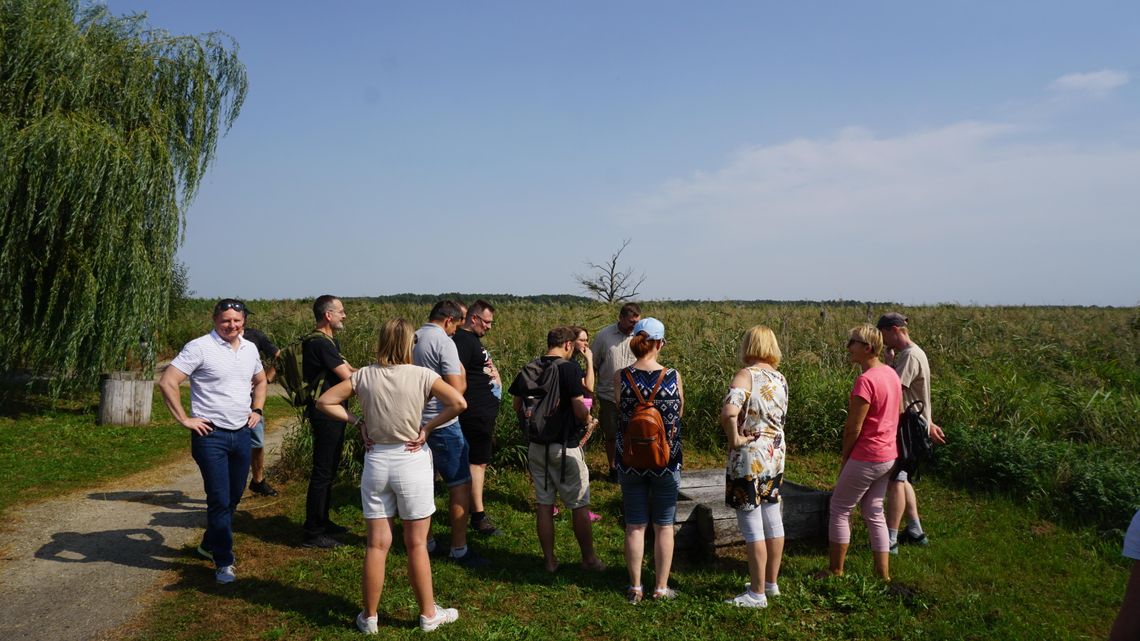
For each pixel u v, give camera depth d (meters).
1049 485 6.89
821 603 4.53
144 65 11.70
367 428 4.00
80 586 4.77
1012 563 5.45
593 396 7.50
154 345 11.59
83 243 11.07
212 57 12.71
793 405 9.28
